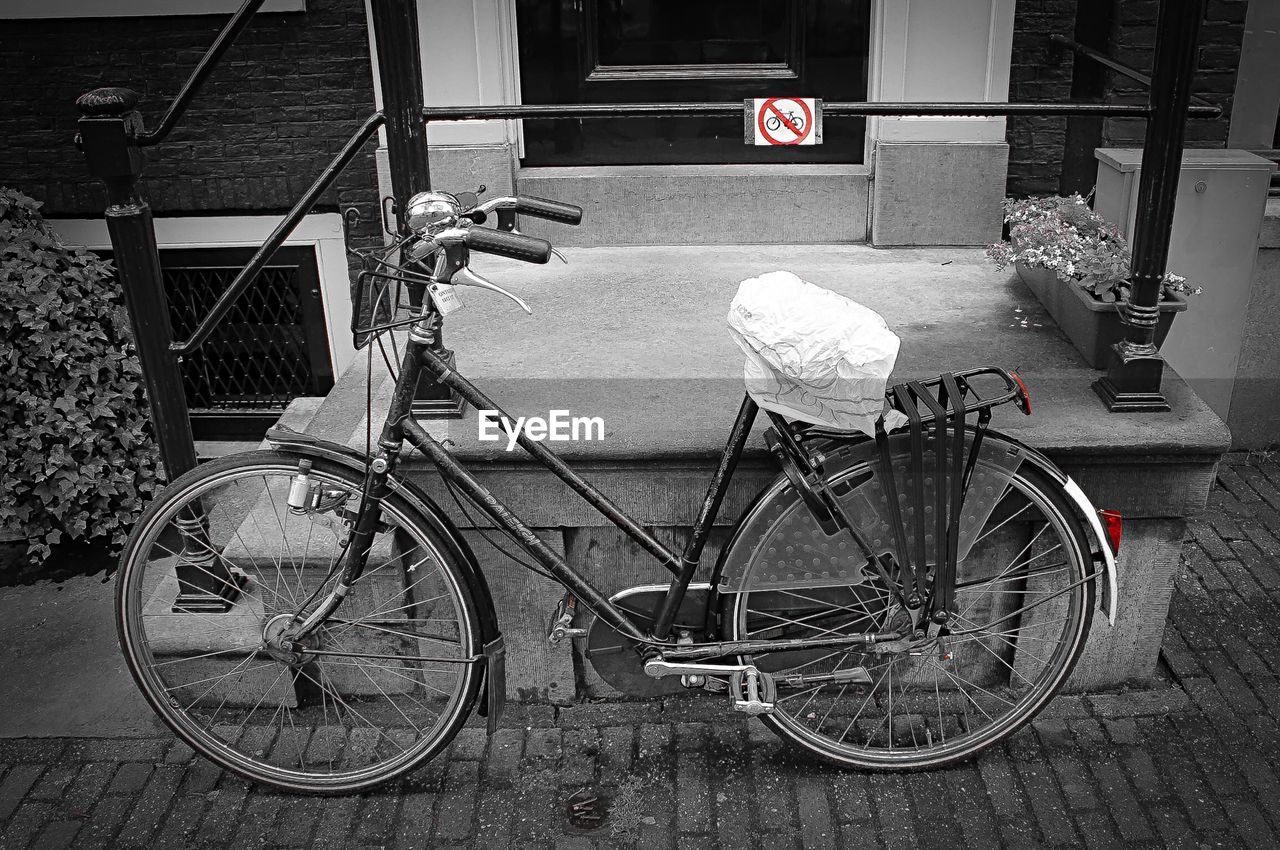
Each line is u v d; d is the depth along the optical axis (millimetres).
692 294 3752
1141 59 4176
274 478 3314
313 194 2676
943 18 3967
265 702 3045
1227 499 4023
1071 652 2760
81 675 3283
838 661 3068
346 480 2568
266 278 4621
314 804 2770
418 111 2592
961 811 2705
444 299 2344
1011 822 2666
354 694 3092
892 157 4133
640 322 3514
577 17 4164
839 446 2568
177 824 2707
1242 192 3840
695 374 3107
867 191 4242
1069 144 4352
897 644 2668
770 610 2900
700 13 4184
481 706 2795
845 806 2729
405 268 2400
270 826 2703
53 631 3521
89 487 3898
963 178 4160
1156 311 2809
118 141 2594
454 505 2846
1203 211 3871
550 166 4367
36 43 4184
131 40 4184
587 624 2998
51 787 2822
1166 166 2664
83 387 3930
